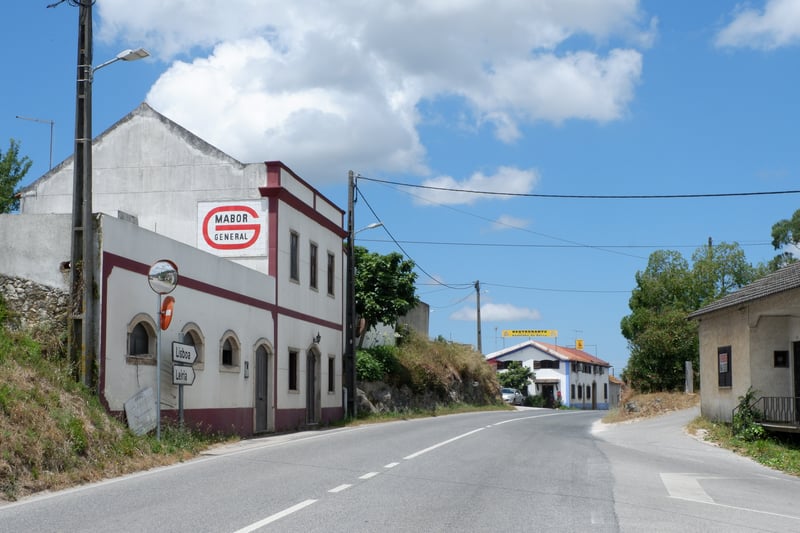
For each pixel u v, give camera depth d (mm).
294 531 7957
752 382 22453
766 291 21031
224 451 17109
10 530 7902
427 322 56062
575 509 9766
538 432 25125
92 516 8719
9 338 14805
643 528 8648
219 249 25609
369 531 8070
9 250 16297
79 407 13914
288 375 26297
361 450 17062
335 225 32375
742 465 17172
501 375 83188
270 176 25578
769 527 9039
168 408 17953
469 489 11297
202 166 26016
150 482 11664
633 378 37875
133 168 26375
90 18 16094
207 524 8250
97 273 15750
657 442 22328
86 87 15953
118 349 16219
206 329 20125
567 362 88750
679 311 37062
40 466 11391
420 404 42719
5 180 35250
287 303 26422
